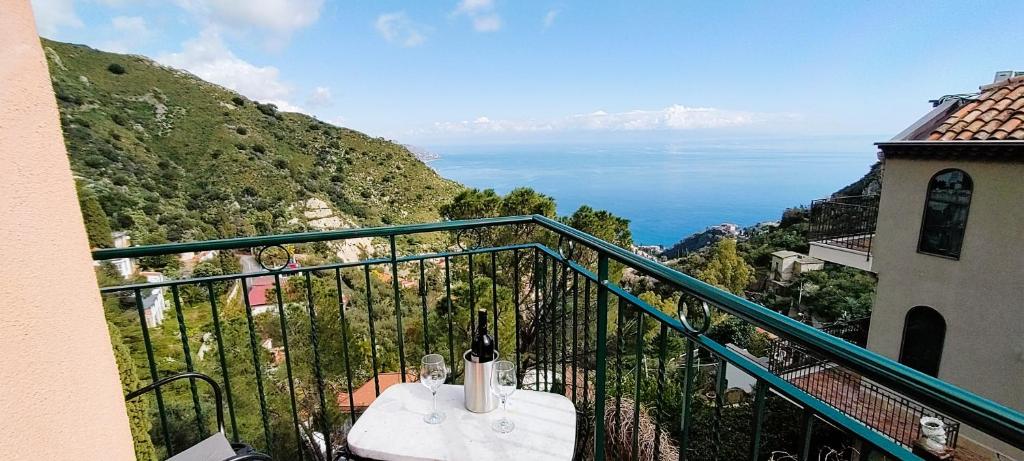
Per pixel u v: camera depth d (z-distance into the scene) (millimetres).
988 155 5445
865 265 7246
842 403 6406
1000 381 5621
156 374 1704
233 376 6512
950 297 6012
